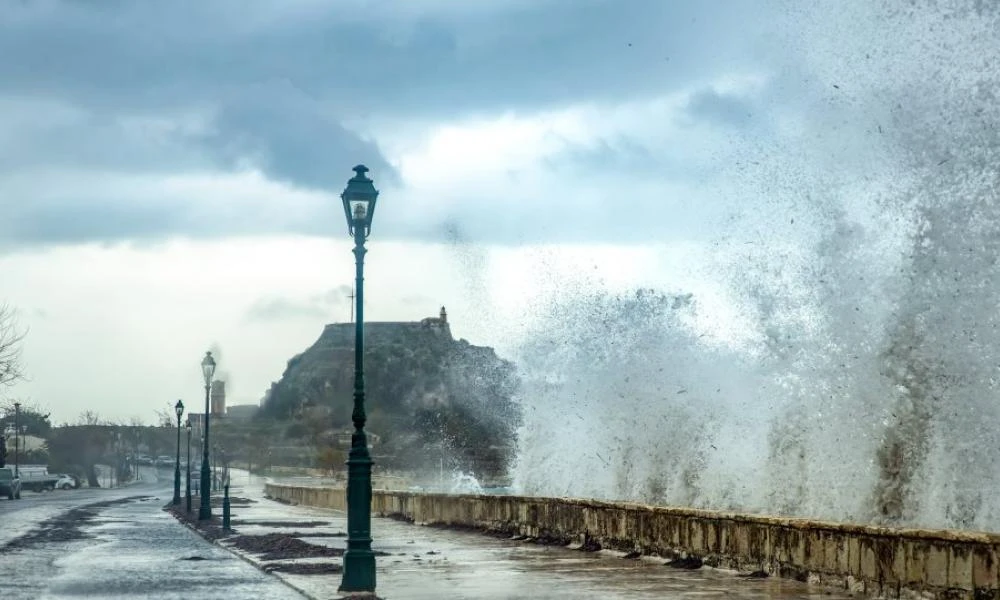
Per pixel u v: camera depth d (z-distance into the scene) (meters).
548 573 20.44
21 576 23.12
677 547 21.52
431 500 38.41
